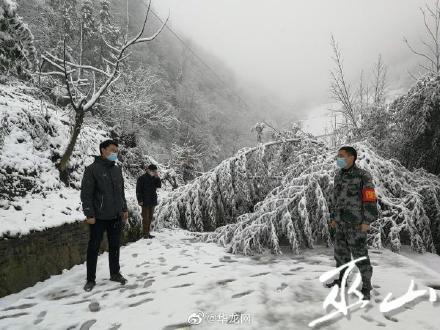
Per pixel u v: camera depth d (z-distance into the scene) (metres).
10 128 5.95
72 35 16.42
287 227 5.85
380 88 9.62
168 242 7.04
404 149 7.93
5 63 8.62
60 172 6.56
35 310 3.56
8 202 4.81
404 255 5.57
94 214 4.21
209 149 32.25
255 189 7.81
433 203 6.33
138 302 3.70
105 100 13.77
